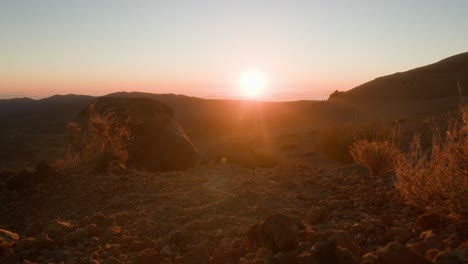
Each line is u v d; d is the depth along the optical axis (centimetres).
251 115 9175
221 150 1473
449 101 7388
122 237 549
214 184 930
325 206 626
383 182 779
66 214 743
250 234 472
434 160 557
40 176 972
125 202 773
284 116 8412
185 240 528
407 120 4231
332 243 381
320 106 9275
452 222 466
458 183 482
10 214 778
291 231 437
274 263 396
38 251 518
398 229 461
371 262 373
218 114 9894
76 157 1356
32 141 5953
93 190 873
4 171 1089
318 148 3116
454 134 560
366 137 2302
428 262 357
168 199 790
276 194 758
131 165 1318
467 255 344
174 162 1327
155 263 445
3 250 499
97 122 1334
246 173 1129
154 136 1375
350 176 902
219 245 484
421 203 543
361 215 568
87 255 492
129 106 1446
